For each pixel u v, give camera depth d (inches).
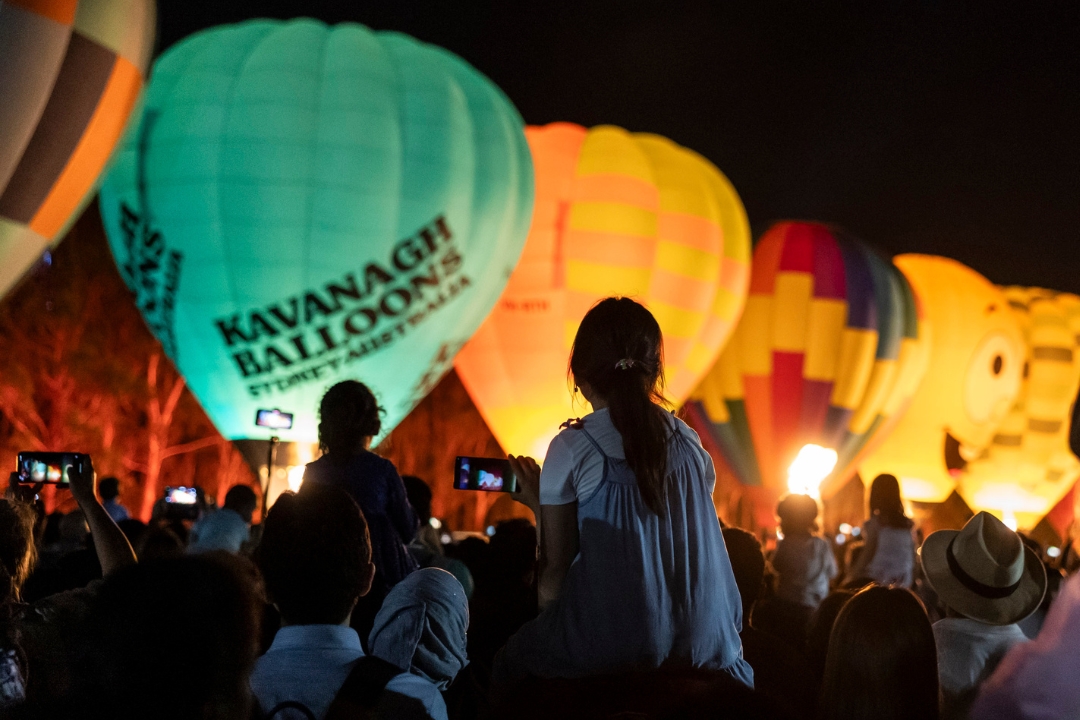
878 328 856.9
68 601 102.1
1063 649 91.2
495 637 161.9
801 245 867.4
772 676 144.3
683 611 90.0
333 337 531.8
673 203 721.6
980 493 1107.9
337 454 150.8
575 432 93.0
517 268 708.7
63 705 58.1
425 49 596.1
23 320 1074.1
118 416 1144.8
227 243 521.7
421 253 540.7
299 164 525.7
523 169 588.4
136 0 309.7
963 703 116.2
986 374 994.1
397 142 542.9
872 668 92.7
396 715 84.4
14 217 296.7
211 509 285.6
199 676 57.7
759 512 868.0
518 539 165.8
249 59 548.1
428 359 561.6
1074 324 1117.7
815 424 850.1
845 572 293.9
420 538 217.3
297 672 85.4
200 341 534.9
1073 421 386.0
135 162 537.6
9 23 277.1
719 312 748.0
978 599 122.5
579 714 87.3
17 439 1032.2
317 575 86.8
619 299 96.9
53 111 289.7
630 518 90.3
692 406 883.4
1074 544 165.5
